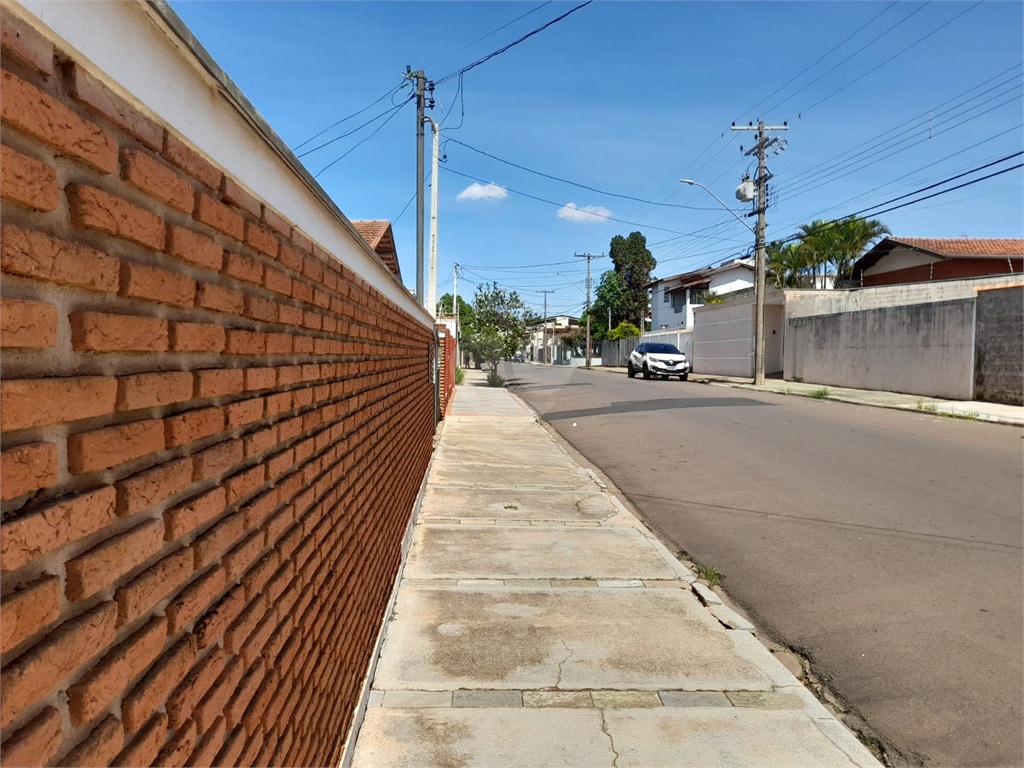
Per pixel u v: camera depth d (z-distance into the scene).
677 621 4.63
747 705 3.60
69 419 1.07
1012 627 4.41
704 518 7.24
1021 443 10.84
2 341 0.93
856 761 3.13
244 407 1.83
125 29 1.27
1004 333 15.84
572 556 5.98
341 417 3.14
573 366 55.88
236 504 1.81
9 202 0.97
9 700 0.92
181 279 1.46
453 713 3.50
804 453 10.32
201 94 1.61
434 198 18.27
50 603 1.02
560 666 3.99
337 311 3.07
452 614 4.73
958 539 6.15
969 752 3.21
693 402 17.88
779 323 27.53
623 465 10.31
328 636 2.79
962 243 29.89
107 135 1.20
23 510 0.98
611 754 3.17
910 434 11.92
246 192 1.92
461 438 12.91
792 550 6.06
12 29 0.97
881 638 4.33
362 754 3.15
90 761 1.10
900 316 19.30
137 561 1.26
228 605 1.68
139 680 1.29
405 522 5.98
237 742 1.73
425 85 17.47
